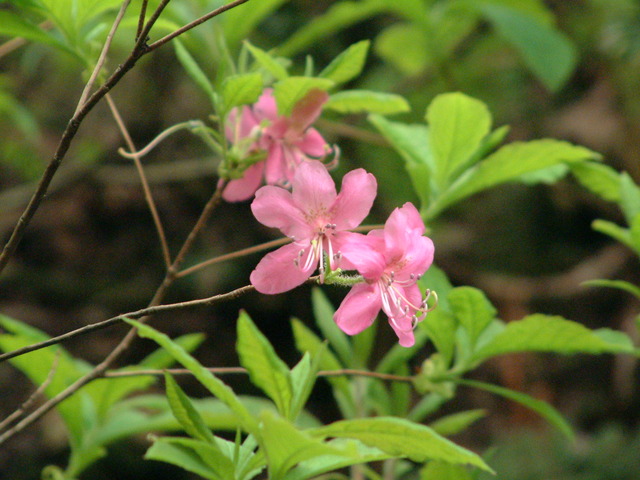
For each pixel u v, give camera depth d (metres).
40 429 1.61
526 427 1.75
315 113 0.86
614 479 1.42
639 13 1.34
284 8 1.59
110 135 1.73
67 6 0.86
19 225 0.78
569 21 1.68
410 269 0.79
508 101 1.73
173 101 1.75
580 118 1.69
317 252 0.79
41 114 1.70
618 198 0.93
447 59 1.26
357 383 0.91
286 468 0.76
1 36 1.63
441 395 0.87
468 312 0.85
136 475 1.70
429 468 0.84
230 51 0.91
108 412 0.90
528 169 0.90
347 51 0.86
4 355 0.78
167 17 0.90
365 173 0.79
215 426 0.88
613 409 1.77
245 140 0.86
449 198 0.90
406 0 1.07
